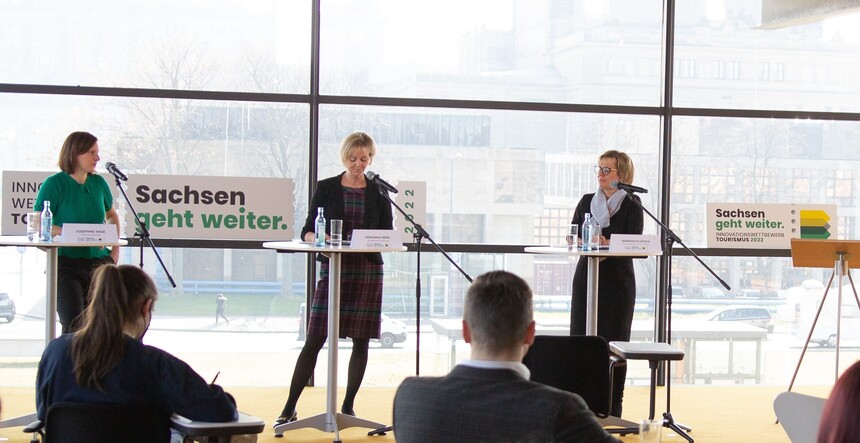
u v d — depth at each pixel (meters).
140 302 2.44
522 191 6.35
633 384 6.49
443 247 6.28
